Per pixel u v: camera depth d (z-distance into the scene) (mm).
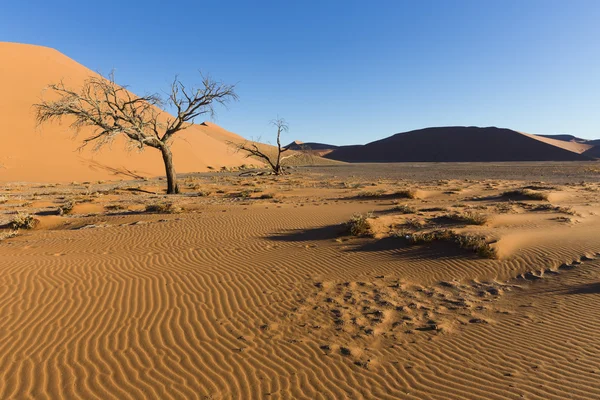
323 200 21156
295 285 7539
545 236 9906
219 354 5008
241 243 10812
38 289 6980
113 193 27438
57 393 4090
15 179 36500
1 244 11195
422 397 4078
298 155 55344
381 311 6328
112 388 4223
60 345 5086
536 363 4586
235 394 4191
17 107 46031
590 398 3877
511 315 5992
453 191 23562
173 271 8297
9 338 5207
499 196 20406
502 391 4090
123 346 5117
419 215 14141
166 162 27016
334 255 9375
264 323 5934
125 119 24328
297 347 5211
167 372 4570
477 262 8336
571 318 5695
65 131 47000
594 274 7223
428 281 7656
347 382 4406
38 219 15008
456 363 4703
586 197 19875
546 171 49562
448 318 6016
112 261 9008
